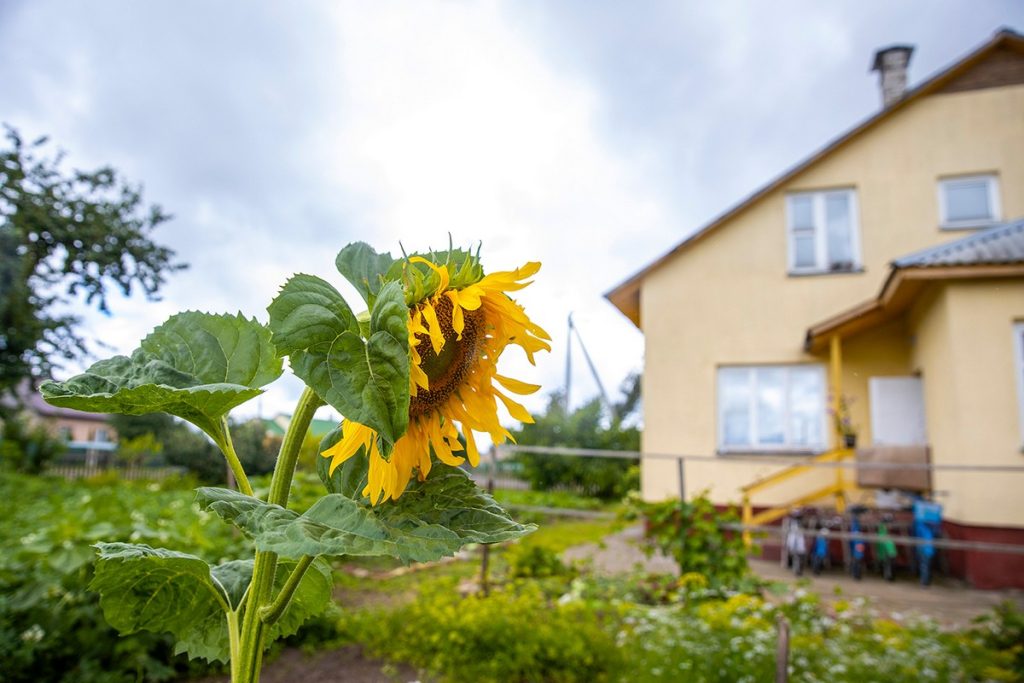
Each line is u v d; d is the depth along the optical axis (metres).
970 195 9.34
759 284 9.66
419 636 4.16
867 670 3.53
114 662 3.51
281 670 3.99
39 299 14.23
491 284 0.82
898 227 9.37
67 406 0.77
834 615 5.05
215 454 18.25
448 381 0.83
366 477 0.84
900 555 7.96
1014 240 7.65
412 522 0.71
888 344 9.19
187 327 0.92
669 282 9.91
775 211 9.80
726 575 5.80
